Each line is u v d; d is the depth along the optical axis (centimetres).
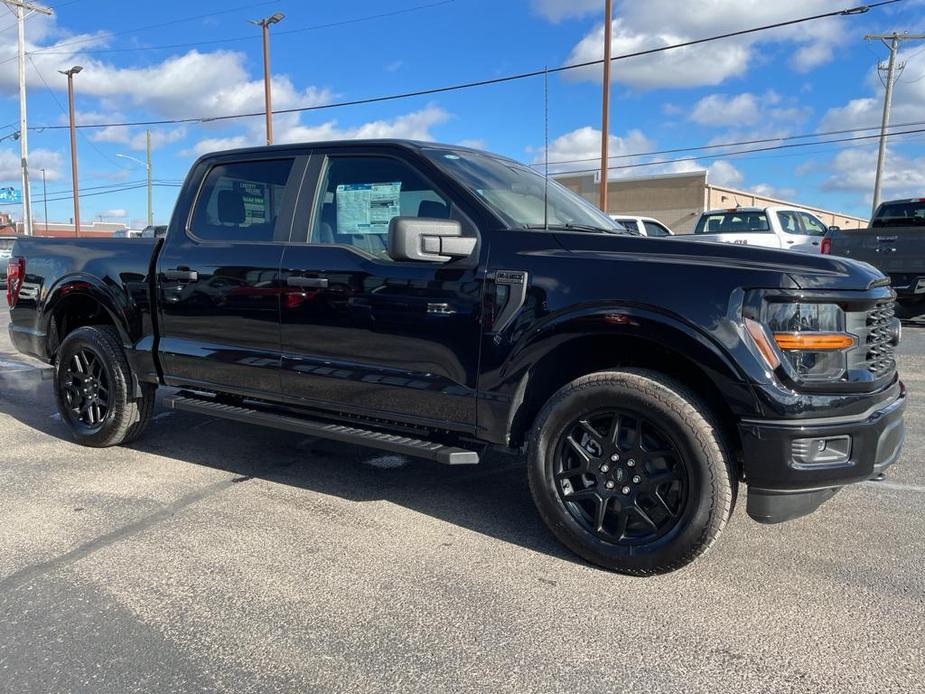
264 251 412
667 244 317
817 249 1428
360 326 373
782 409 284
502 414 338
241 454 502
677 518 306
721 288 293
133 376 485
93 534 362
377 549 347
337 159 404
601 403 315
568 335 317
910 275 1032
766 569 325
